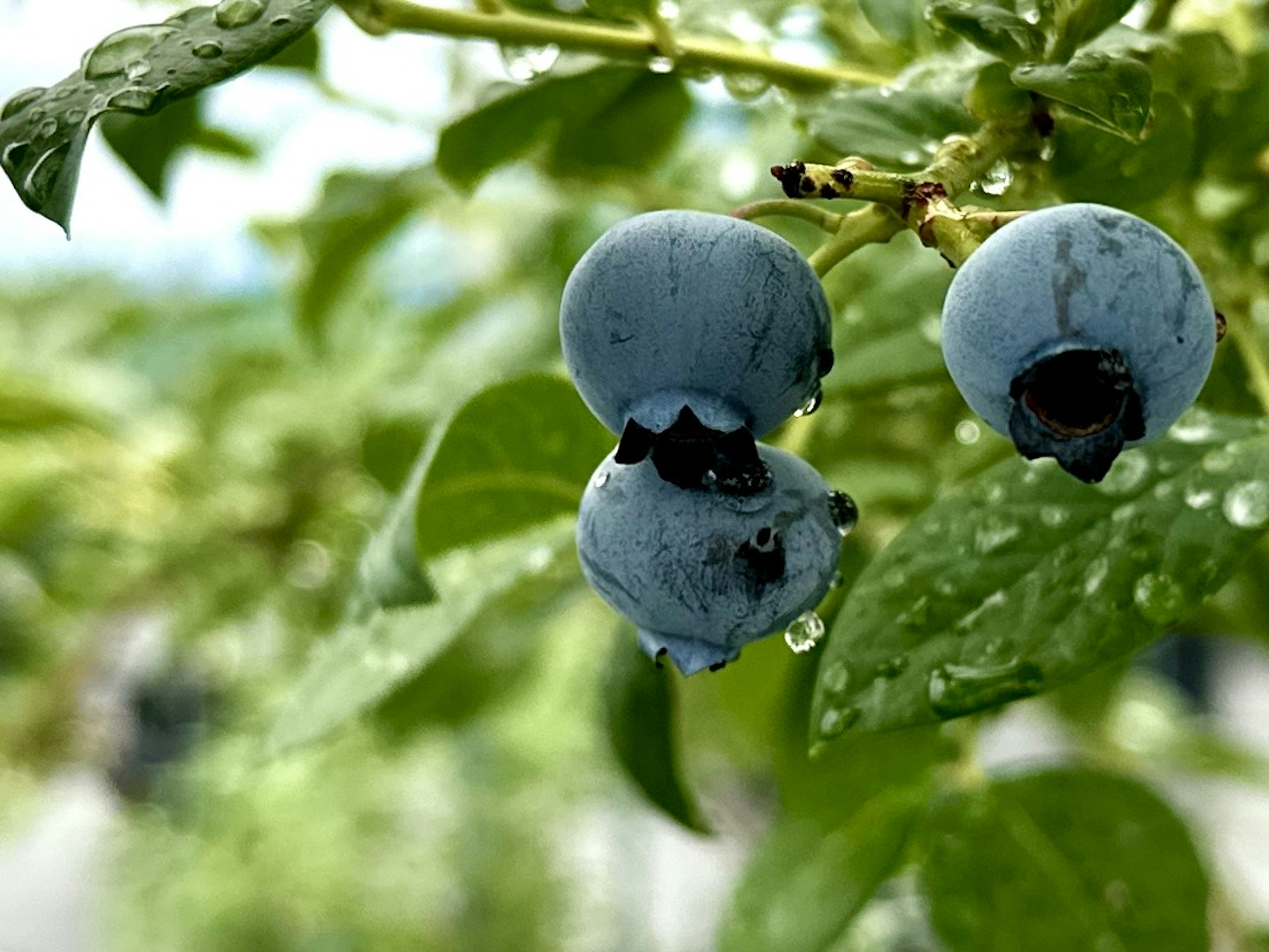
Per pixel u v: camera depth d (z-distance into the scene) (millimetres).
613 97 164
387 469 197
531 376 121
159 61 91
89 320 359
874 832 155
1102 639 95
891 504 185
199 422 314
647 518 87
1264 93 130
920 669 97
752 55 131
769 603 88
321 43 179
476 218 263
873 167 99
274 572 313
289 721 140
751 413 83
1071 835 148
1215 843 262
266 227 295
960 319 77
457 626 137
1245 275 144
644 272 81
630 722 149
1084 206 77
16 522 314
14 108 91
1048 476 104
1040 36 105
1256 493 99
